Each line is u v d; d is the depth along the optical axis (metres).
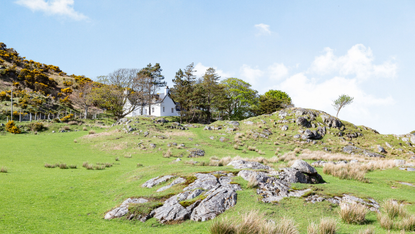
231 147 43.31
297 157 35.12
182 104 71.94
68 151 33.69
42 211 10.65
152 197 11.73
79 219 10.06
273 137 50.44
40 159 27.23
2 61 104.19
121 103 66.75
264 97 85.19
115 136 42.31
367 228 8.21
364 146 49.00
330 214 9.95
